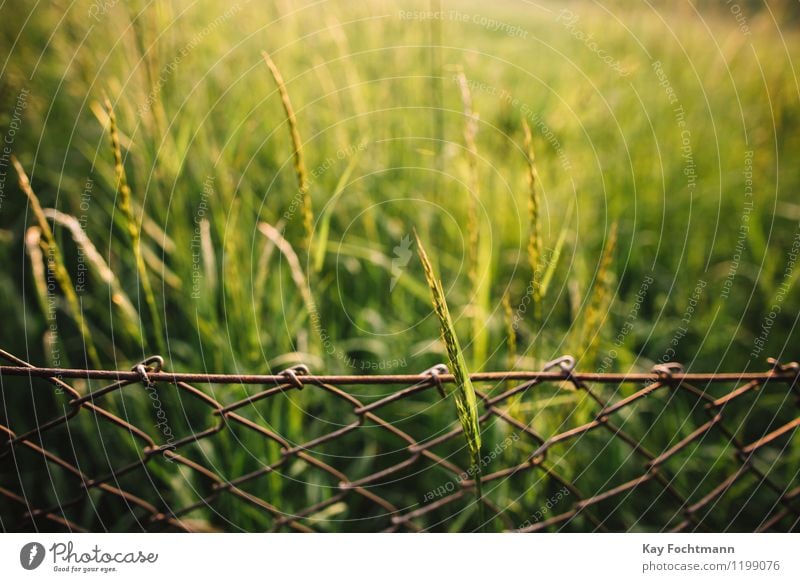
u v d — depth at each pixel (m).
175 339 1.80
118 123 1.96
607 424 1.17
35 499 1.59
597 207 2.33
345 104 2.27
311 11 2.40
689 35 2.79
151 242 1.90
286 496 1.62
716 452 1.74
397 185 2.20
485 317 1.60
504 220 2.13
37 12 2.24
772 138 2.59
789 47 2.78
